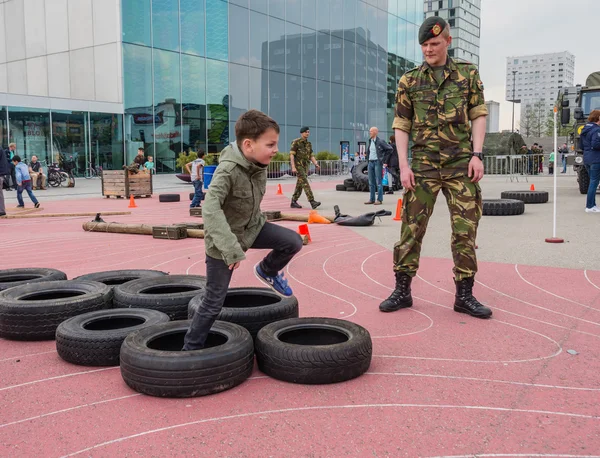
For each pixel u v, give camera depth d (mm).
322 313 4723
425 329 4246
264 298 4457
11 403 3059
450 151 4406
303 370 3211
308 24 36969
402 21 46500
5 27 33219
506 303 4910
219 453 2473
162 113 29625
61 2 29984
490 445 2525
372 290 5520
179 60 30062
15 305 4133
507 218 10648
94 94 29297
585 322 4332
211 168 14930
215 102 31844
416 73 4500
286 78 35719
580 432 2641
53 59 30906
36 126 25656
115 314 4086
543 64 186625
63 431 2711
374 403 2982
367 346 3361
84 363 3613
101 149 27938
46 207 15766
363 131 42594
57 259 7484
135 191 18984
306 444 2545
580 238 8016
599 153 11016
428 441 2564
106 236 9750
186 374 3037
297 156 13445
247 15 33031
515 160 31672
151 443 2572
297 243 3469
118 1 27453
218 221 3035
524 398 3021
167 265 6969
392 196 17469
